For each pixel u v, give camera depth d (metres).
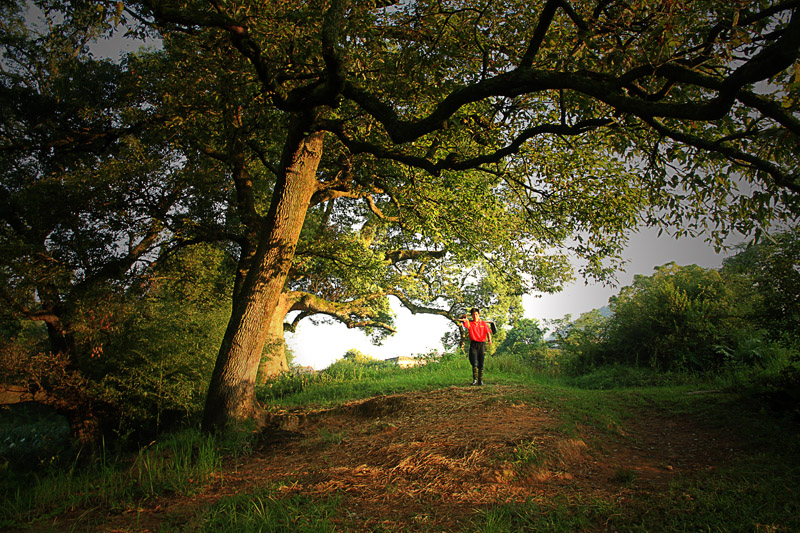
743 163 5.09
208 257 14.58
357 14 6.12
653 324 14.79
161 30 6.29
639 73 4.78
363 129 9.11
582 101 6.57
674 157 6.73
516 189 11.42
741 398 7.93
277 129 10.12
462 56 7.12
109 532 4.06
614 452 6.11
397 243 16.31
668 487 4.56
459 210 12.06
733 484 4.45
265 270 9.42
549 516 3.84
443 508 4.14
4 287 10.60
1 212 11.43
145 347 12.11
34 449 13.52
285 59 6.39
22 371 10.53
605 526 3.73
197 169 12.02
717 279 14.82
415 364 19.02
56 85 12.51
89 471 6.54
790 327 8.52
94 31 6.13
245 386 8.98
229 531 3.78
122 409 11.66
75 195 10.84
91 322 10.99
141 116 11.49
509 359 17.20
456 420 7.44
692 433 6.82
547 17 4.89
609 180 10.66
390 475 5.07
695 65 4.98
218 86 7.81
